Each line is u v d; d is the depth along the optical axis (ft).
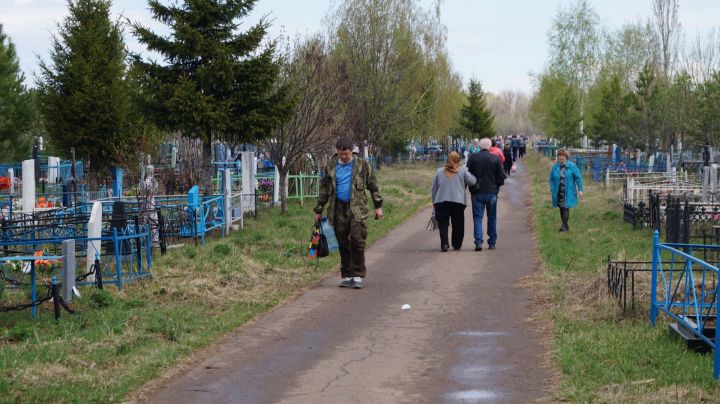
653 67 206.69
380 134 163.53
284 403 27.61
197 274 51.39
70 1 113.50
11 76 177.06
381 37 159.43
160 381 30.58
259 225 82.33
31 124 177.06
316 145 98.07
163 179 104.73
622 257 54.49
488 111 280.72
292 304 45.34
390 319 40.83
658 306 36.73
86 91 108.17
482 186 65.26
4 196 96.84
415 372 31.09
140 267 51.06
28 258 41.50
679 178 127.13
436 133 226.79
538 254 61.93
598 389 27.48
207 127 77.71
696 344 31.73
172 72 77.66
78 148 109.70
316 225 50.67
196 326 38.83
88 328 37.76
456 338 36.47
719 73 148.77
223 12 77.66
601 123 206.69
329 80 97.76
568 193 75.82
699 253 59.88
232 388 29.55
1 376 29.14
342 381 30.12
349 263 50.19
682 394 25.95
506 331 37.52
